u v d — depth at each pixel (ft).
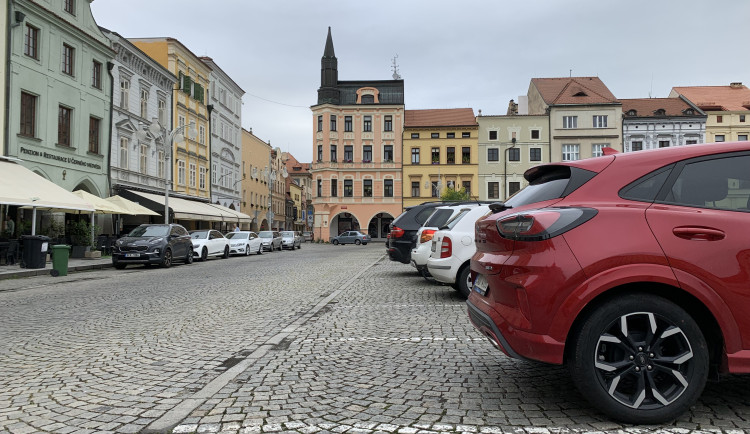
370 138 187.11
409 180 185.16
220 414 10.93
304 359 15.76
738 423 9.93
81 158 82.07
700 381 9.74
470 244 27.61
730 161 10.76
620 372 9.90
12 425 10.46
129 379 13.78
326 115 186.91
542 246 10.21
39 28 72.33
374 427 10.07
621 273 9.82
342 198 187.32
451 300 28.19
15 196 54.19
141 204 92.79
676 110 173.78
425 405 11.35
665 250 9.87
